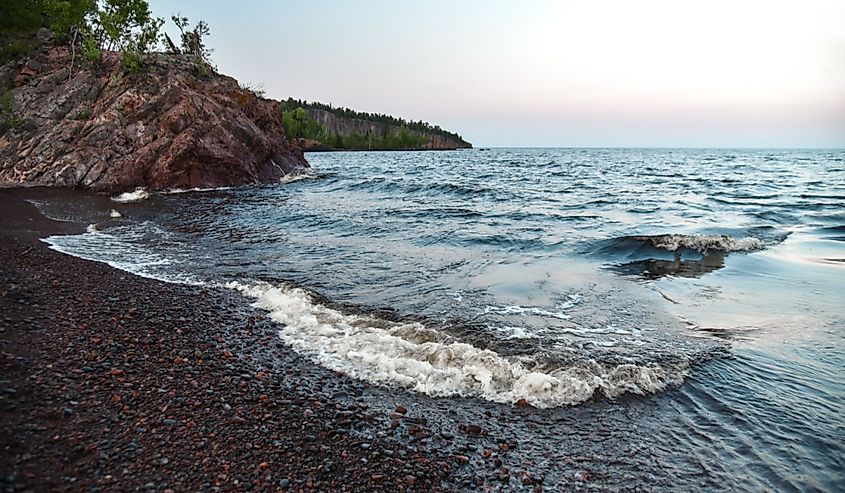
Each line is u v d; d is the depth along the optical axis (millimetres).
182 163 27734
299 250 13320
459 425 5172
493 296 9508
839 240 14711
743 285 10328
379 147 179750
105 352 6152
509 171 53688
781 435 4984
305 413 5176
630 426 5199
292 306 8609
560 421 5305
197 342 6863
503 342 7297
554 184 35562
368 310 8578
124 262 11633
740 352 6984
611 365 6551
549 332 7711
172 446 4387
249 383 5754
